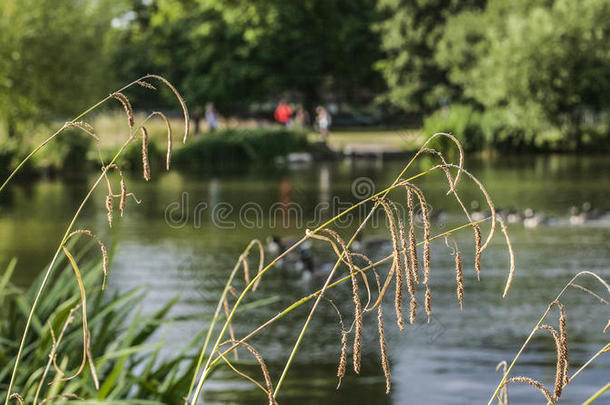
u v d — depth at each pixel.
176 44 84.19
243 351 13.38
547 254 22.39
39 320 5.84
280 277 19.75
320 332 14.77
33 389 4.78
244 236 26.00
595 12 62.44
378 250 23.41
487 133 62.38
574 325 14.96
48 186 44.66
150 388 5.12
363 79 85.50
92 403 4.46
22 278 19.25
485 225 28.19
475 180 2.47
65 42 52.09
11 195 40.00
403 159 60.44
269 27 74.75
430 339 14.11
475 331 14.64
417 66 77.50
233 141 57.50
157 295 17.14
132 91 85.56
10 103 51.44
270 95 81.75
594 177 44.56
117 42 84.81
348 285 18.42
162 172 52.00
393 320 15.38
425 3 76.12
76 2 54.28
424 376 12.23
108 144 60.44
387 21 77.94
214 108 79.31
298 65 77.38
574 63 62.25
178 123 80.19
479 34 71.44
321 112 65.44
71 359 5.34
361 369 12.68
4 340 5.57
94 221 29.66
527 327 14.87
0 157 46.12
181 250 23.28
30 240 25.27
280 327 15.06
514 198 35.00
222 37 77.69
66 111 52.78
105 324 5.69
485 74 66.00
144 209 33.09
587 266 20.50
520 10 69.00
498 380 12.02
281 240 23.62
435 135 2.55
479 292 17.77
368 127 86.00
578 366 12.58
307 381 12.05
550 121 62.97
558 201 33.88
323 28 78.12
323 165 56.00
